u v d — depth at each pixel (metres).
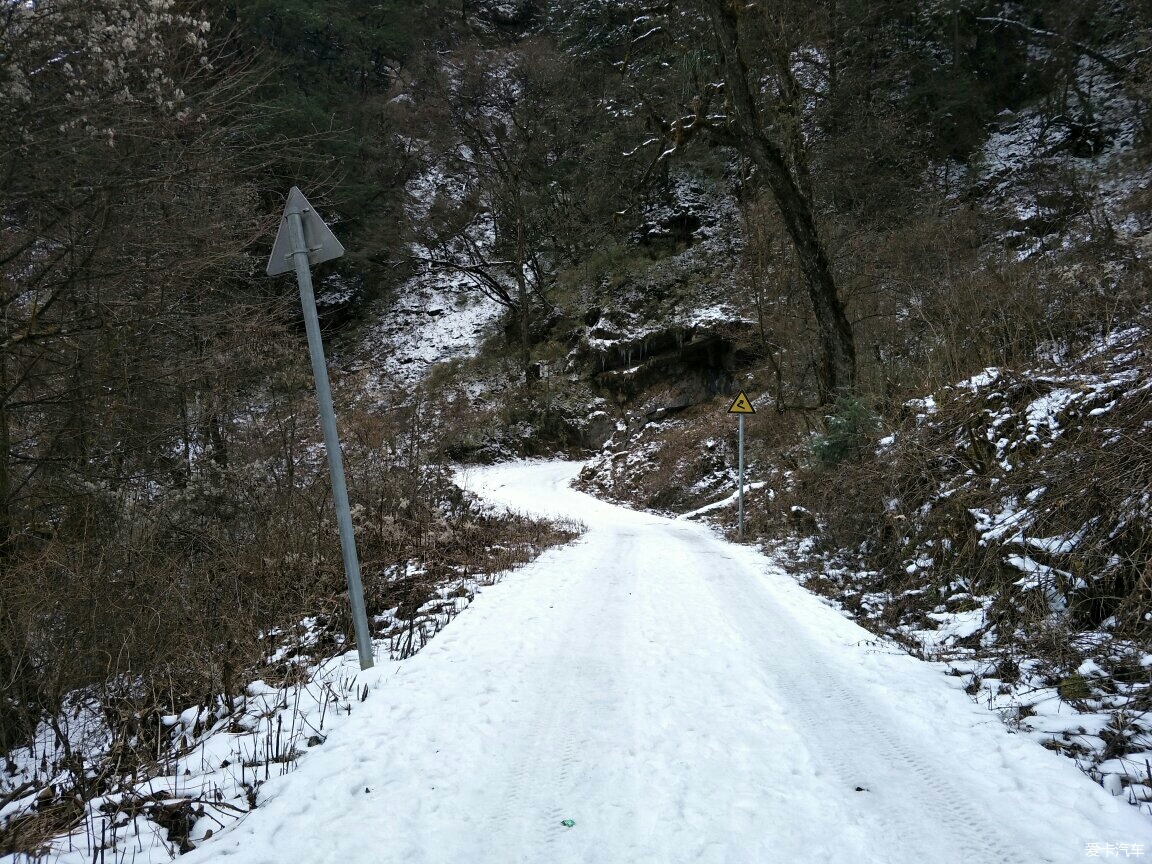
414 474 13.60
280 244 5.11
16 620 5.02
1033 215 20.62
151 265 7.69
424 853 2.66
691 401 30.09
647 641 5.60
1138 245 11.80
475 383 38.91
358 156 37.88
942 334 11.02
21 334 6.88
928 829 2.72
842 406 11.31
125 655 5.16
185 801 3.27
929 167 27.17
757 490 16.59
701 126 13.81
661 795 3.05
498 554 10.55
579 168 37.88
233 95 8.20
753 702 4.16
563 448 34.94
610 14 35.28
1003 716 3.85
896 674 4.67
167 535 9.00
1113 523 5.22
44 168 6.62
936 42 30.66
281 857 2.65
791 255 18.48
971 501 6.80
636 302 35.75
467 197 41.09
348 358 43.50
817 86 25.08
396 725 3.96
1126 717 3.61
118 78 6.64
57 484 7.87
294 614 7.07
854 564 8.50
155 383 8.79
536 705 4.21
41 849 2.97
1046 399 7.25
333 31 39.06
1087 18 26.06
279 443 12.27
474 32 49.38
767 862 2.52
